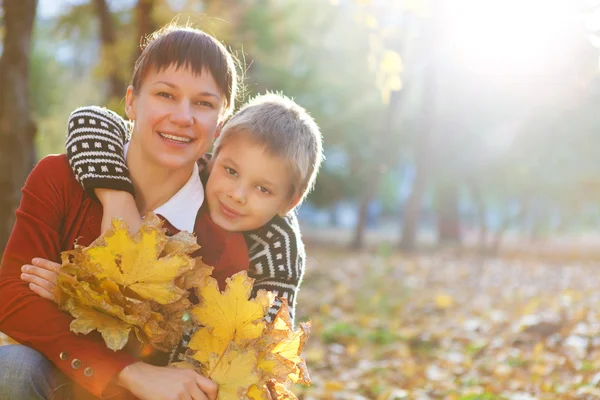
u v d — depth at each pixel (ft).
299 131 7.54
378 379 16.53
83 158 7.07
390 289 34.68
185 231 6.77
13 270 6.95
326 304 28.73
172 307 6.70
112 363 6.58
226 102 7.51
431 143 67.62
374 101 69.15
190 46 7.14
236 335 6.93
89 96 59.47
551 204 74.28
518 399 13.12
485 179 69.82
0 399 6.45
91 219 7.20
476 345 19.36
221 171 7.49
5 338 14.62
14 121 22.04
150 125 7.11
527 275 44.24
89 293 6.41
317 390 15.58
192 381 6.64
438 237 84.28
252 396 6.77
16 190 21.84
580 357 15.62
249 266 7.91
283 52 52.75
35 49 63.41
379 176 69.62
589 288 32.76
